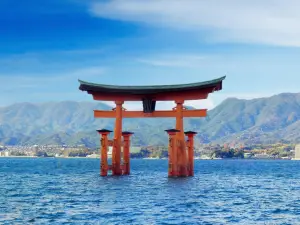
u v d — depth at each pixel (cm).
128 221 3962
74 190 6719
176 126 8044
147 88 7825
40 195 6072
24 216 4238
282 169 18850
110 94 8188
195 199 5606
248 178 11181
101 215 4272
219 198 5838
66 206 4912
